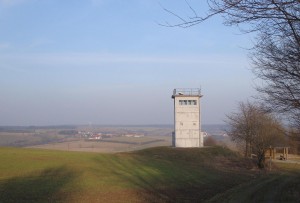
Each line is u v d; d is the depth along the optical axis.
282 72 13.26
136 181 36.81
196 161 60.09
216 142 82.56
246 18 8.34
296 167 57.78
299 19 8.45
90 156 55.09
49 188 30.70
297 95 14.34
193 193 33.22
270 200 22.42
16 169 39.88
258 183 32.22
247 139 58.75
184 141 71.88
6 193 27.81
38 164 43.91
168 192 32.94
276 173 46.22
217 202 25.58
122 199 28.69
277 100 15.07
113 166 46.47
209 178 42.28
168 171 45.47
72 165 44.44
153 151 65.62
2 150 56.75
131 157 57.47
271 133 54.00
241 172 50.09
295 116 18.45
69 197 28.08
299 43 9.87
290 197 22.98
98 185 33.38
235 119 70.94
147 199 29.34
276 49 12.38
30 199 26.38
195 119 72.44
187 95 72.31
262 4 8.05
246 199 23.88
